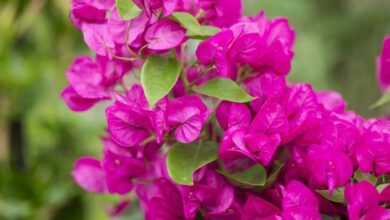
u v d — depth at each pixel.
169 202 0.65
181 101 0.61
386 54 0.76
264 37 0.65
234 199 0.64
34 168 1.23
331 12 2.69
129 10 0.60
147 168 0.68
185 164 0.62
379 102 0.75
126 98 0.63
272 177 0.62
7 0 1.18
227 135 0.61
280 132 0.62
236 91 0.62
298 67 2.46
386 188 0.60
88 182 0.73
